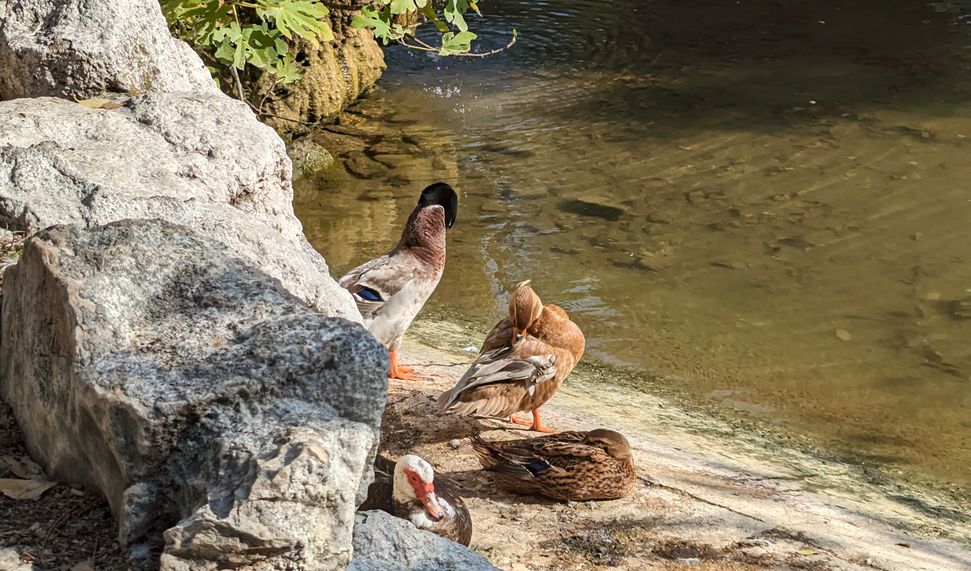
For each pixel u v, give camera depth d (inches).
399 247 283.9
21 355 152.2
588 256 419.5
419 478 178.5
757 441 288.7
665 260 414.9
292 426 120.0
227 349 130.1
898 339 354.0
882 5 852.0
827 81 663.1
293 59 482.0
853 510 249.8
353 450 119.0
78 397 127.9
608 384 319.6
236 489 112.9
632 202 475.5
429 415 273.3
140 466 123.0
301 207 470.9
